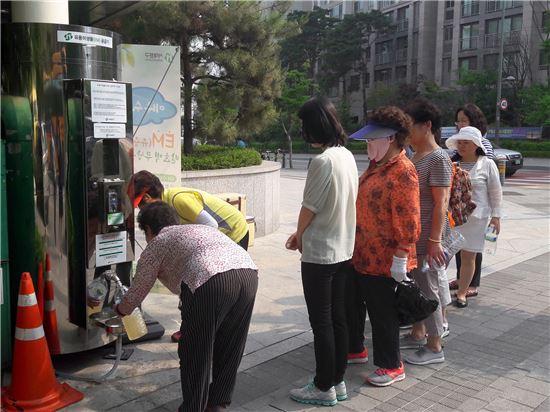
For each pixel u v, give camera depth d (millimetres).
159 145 5422
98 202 3541
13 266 3551
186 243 2824
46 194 3484
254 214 7863
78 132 3459
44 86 3414
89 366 3750
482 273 6258
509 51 37094
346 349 3301
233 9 8695
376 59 49094
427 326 3848
